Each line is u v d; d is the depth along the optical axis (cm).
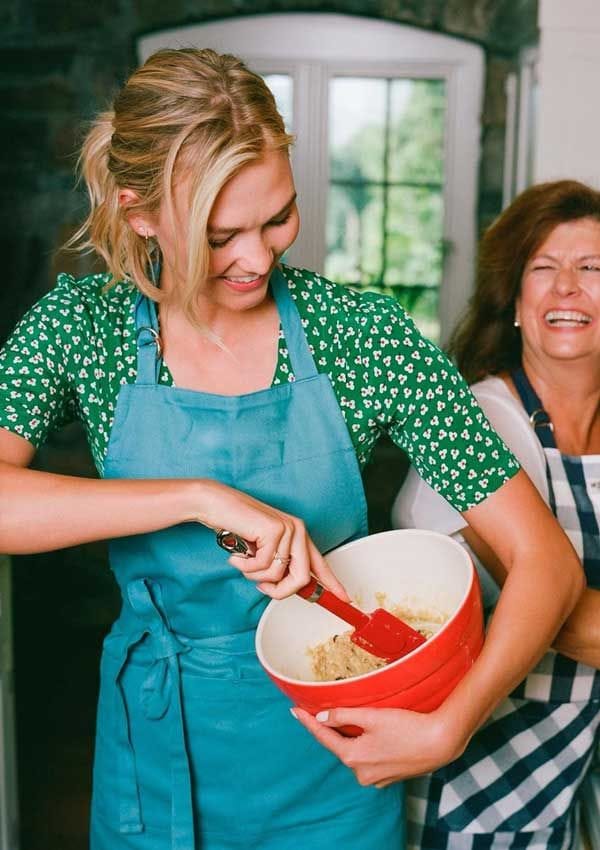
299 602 109
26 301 380
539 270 145
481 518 106
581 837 152
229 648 110
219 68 86
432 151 414
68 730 288
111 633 119
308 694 93
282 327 106
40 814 240
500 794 138
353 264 425
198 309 92
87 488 93
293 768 112
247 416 103
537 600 100
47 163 373
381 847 118
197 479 93
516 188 405
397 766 95
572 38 280
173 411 103
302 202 416
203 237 85
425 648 92
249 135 83
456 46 402
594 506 141
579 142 287
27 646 358
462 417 107
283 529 90
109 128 94
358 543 109
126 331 105
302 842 115
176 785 111
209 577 107
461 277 423
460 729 94
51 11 368
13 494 93
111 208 96
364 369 107
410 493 139
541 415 144
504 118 407
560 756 138
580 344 141
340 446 107
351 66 403
